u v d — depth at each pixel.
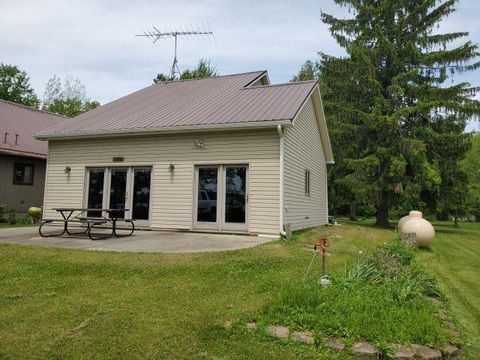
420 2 19.39
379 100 18.39
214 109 11.92
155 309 4.36
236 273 5.97
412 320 3.91
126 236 9.96
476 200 28.81
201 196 11.01
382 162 18.66
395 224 22.25
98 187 12.44
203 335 3.70
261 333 3.73
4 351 3.33
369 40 19.77
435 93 18.33
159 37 20.42
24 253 7.23
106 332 3.73
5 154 16.62
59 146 13.03
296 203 11.87
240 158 10.52
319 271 6.26
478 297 6.01
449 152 18.88
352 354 3.41
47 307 4.43
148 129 11.12
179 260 6.63
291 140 11.32
